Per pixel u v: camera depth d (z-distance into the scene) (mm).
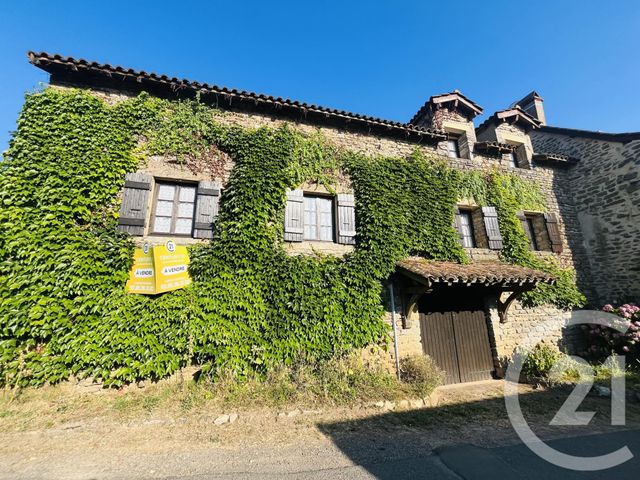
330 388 4961
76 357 4531
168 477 2900
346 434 3877
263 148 6344
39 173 4949
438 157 8156
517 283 6090
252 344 5242
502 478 2904
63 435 3660
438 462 3236
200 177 5992
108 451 3361
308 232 6535
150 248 5145
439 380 5656
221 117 6566
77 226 4992
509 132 9727
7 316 4340
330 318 5727
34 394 4340
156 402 4461
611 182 8773
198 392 4688
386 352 6105
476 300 7254
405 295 6598
